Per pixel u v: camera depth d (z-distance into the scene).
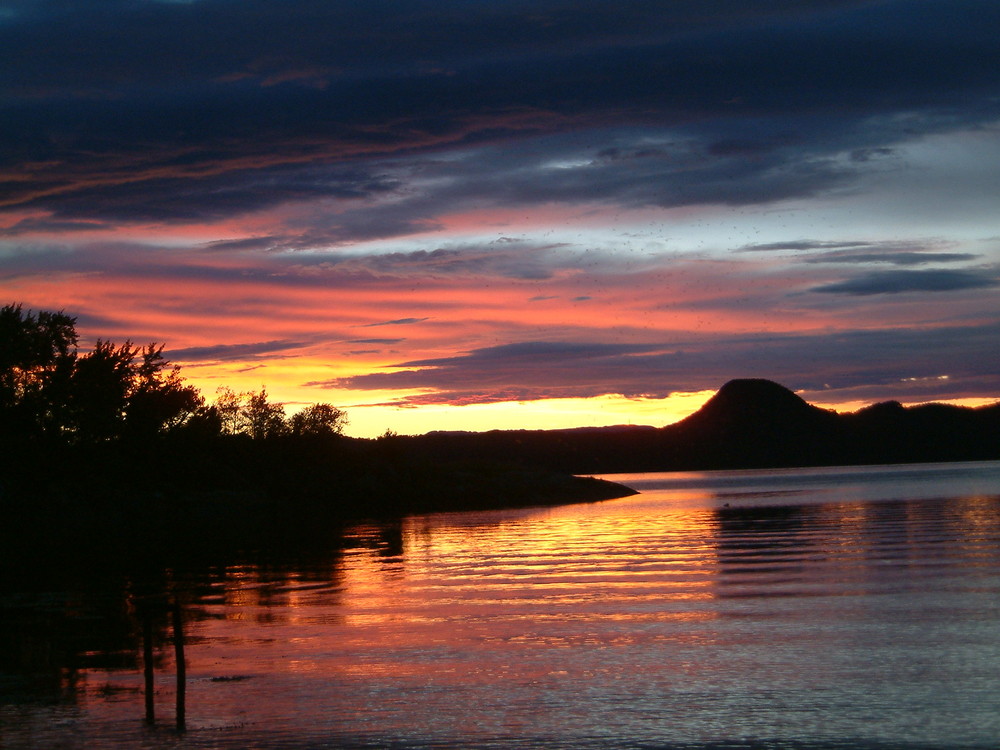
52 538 49.47
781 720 12.05
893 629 17.22
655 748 11.20
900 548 32.41
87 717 12.80
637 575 26.81
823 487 118.50
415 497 81.50
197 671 15.42
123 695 13.95
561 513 69.50
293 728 12.16
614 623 18.86
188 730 12.14
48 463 57.00
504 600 22.50
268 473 80.75
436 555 35.44
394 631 18.61
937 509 58.62
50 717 12.81
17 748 11.50
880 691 13.18
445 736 11.76
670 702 12.98
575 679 14.36
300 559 35.06
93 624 20.30
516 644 17.03
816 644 16.17
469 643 17.22
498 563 31.67
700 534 43.16
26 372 57.22
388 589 25.14
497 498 86.62
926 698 12.79
